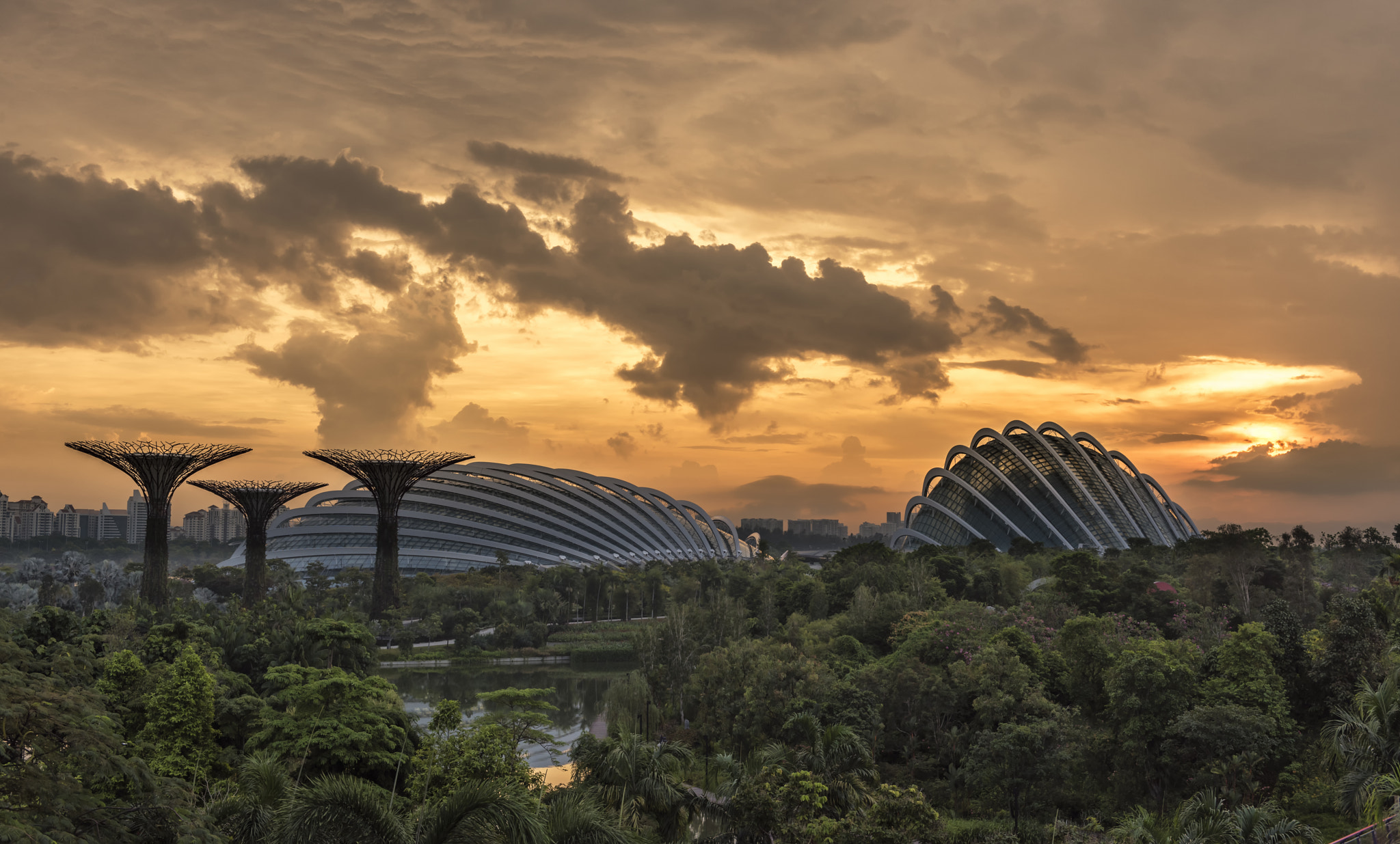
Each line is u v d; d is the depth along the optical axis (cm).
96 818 2548
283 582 17538
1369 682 5716
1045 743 5528
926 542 19800
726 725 6950
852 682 6812
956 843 5216
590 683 11481
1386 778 4131
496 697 5481
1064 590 10350
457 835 2398
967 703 6525
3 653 2992
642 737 5631
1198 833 4084
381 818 2467
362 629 7975
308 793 2483
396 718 5400
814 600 11025
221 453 12456
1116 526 18675
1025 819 5547
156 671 5816
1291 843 4162
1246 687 5809
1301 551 11669
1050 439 19862
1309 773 5466
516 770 5047
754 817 4572
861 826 4109
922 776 6381
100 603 15412
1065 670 7044
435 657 13150
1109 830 4966
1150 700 5591
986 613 8750
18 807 2316
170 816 2777
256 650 7719
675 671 8481
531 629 14125
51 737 2503
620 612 17600
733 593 15412
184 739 5275
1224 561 10562
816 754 5128
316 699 5144
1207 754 5303
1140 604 9819
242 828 3300
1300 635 6294
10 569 19312
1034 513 18562
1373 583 9788
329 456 13875
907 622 8650
